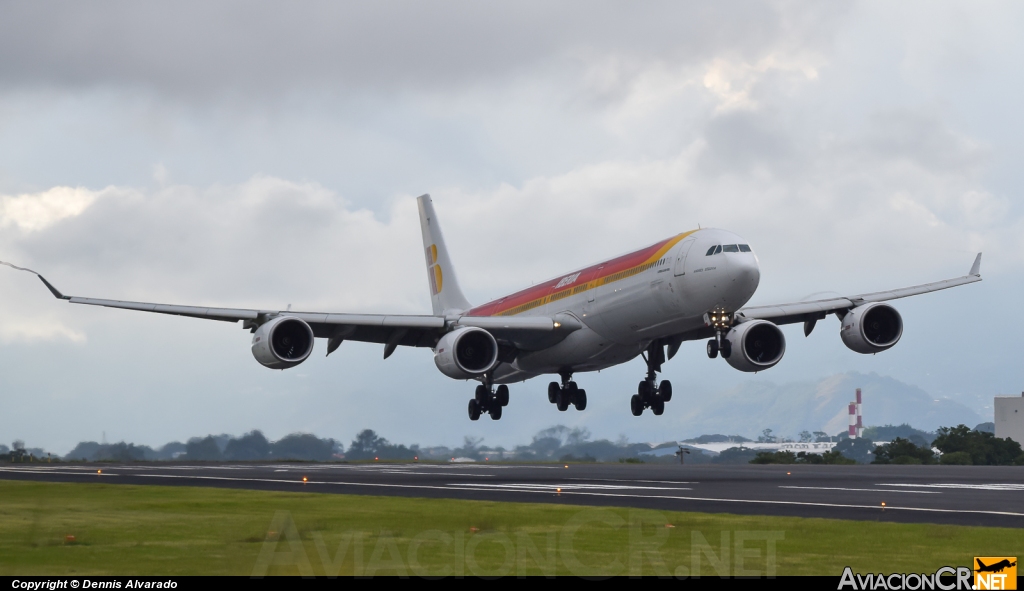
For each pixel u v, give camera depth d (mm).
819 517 53406
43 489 76000
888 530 46594
